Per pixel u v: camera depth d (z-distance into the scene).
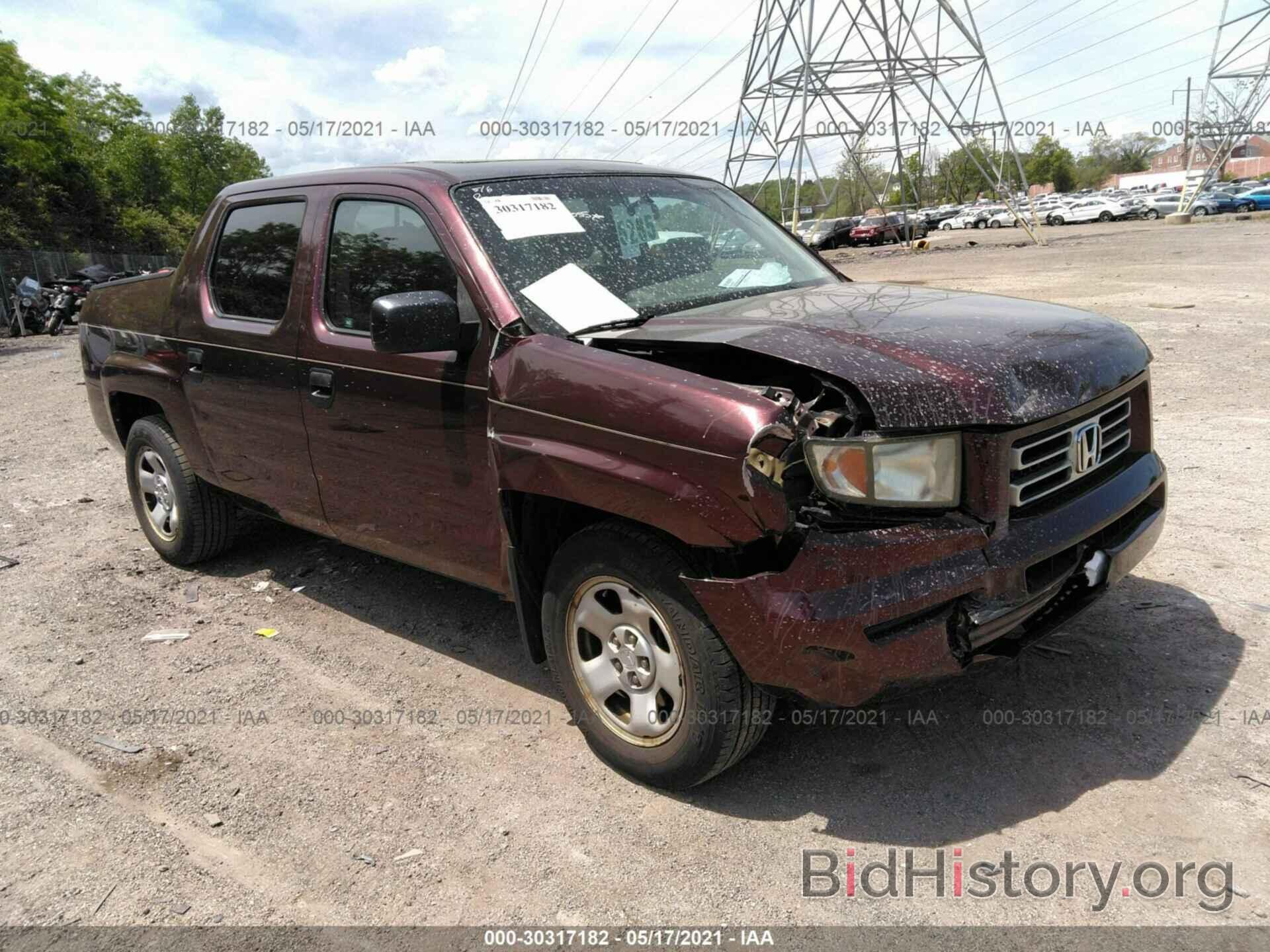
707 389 2.58
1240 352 9.00
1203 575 4.16
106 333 5.23
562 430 2.86
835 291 3.60
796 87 42.41
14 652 4.27
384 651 4.09
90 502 6.65
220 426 4.42
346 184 3.83
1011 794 2.83
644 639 2.88
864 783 2.94
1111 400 2.98
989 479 2.56
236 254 4.34
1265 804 2.68
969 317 3.04
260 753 3.35
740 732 2.73
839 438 2.47
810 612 2.44
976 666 2.63
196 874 2.73
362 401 3.57
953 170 80.44
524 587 3.22
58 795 3.15
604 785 3.05
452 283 3.30
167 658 4.14
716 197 4.25
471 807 2.97
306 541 5.56
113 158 50.38
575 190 3.71
